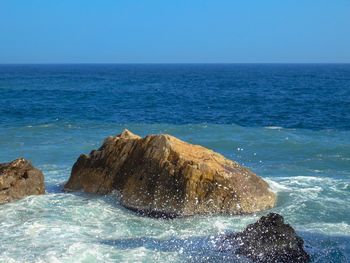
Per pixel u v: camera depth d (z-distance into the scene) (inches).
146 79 4552.2
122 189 604.1
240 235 468.8
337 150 989.8
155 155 593.9
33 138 1120.8
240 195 568.4
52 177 746.8
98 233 502.6
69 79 4360.2
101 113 1652.3
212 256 442.3
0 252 442.3
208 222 536.1
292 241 446.9
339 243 477.1
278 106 1926.7
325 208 592.4
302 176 764.6
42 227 512.4
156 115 1627.7
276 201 610.2
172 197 563.5
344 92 2667.3
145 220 548.7
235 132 1218.0
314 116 1598.2
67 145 1031.6
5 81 3826.3
